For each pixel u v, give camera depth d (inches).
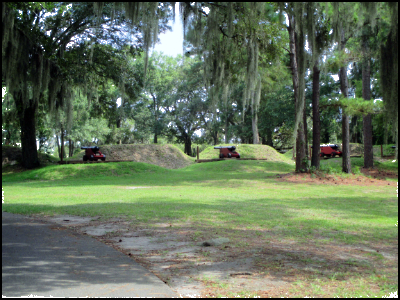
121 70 1051.3
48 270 178.5
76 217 346.6
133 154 1461.6
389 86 252.1
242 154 1502.2
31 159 1133.1
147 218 335.0
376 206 456.1
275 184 770.8
